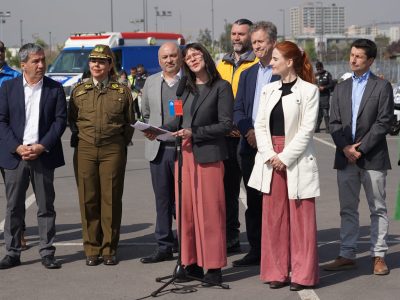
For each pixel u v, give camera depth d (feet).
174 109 21.21
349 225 22.85
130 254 25.08
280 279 21.01
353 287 21.11
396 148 55.67
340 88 22.61
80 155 23.50
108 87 23.45
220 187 21.21
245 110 23.34
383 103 21.86
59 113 23.15
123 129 23.72
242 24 24.29
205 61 21.27
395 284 21.38
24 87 22.97
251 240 23.56
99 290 21.01
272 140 20.89
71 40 82.79
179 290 20.94
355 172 22.44
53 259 23.57
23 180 23.09
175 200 22.72
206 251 21.11
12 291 20.98
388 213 31.35
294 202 20.70
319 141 61.31
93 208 23.70
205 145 21.02
